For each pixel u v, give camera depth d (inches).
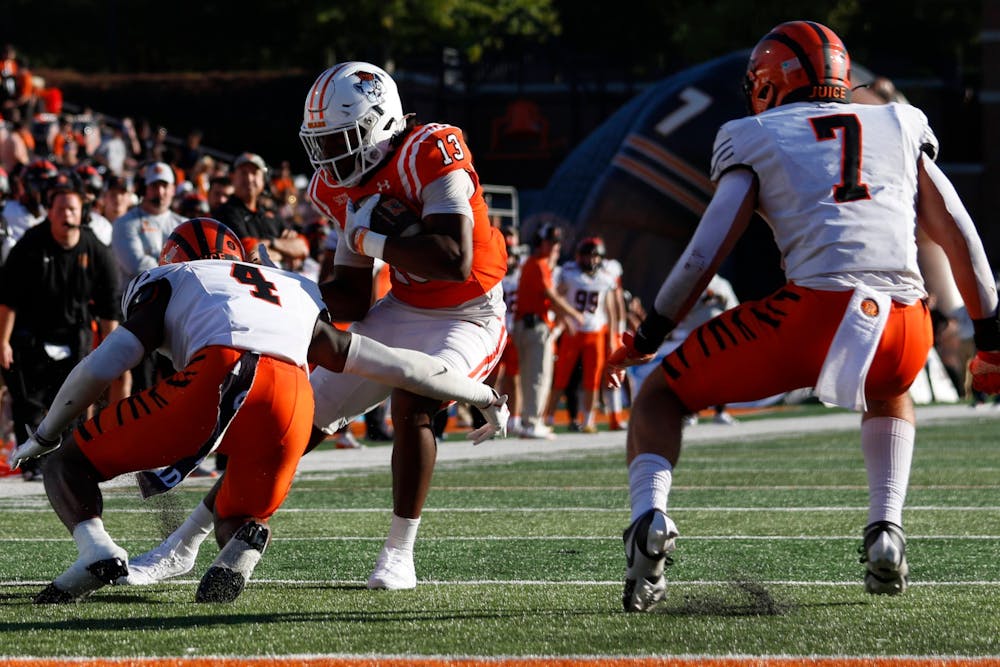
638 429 584.1
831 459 1485.0
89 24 6269.7
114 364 594.9
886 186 574.6
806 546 816.9
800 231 568.7
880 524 582.9
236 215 1334.9
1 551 821.2
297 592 662.5
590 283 1987.0
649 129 3218.5
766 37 616.4
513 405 1980.8
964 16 5600.4
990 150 4667.8
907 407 609.9
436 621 573.6
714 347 573.6
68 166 2623.0
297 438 614.5
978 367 620.1
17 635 541.3
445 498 1122.0
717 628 551.5
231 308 601.0
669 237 3206.2
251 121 5083.7
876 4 5531.5
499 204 3636.8
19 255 1252.5
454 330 713.0
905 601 618.8
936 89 4827.8
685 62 5290.4
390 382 647.8
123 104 5088.6
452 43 5511.8
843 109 588.4
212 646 518.0
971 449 1595.7
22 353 1267.2
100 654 503.2
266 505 629.3
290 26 6033.5
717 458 1507.1
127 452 598.9
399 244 662.5
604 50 5989.2
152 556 694.5
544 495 1146.0
